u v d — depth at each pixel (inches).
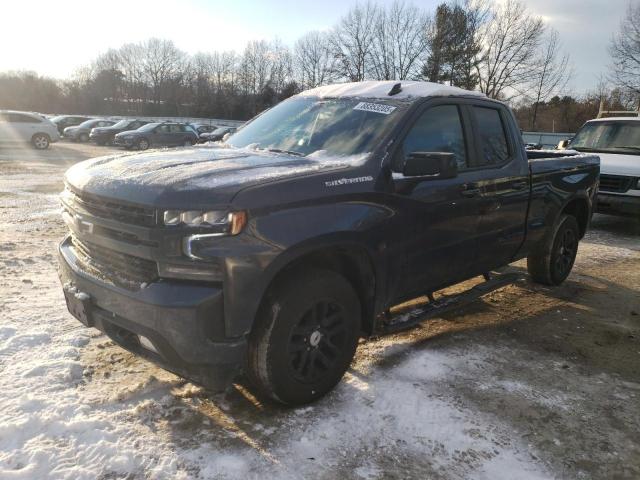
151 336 107.8
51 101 3206.2
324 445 114.4
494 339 176.7
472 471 109.2
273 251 109.6
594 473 110.7
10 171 614.2
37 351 148.5
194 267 104.9
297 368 122.7
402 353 161.0
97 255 122.2
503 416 129.4
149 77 3395.7
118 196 111.3
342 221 121.8
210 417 122.0
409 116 147.7
